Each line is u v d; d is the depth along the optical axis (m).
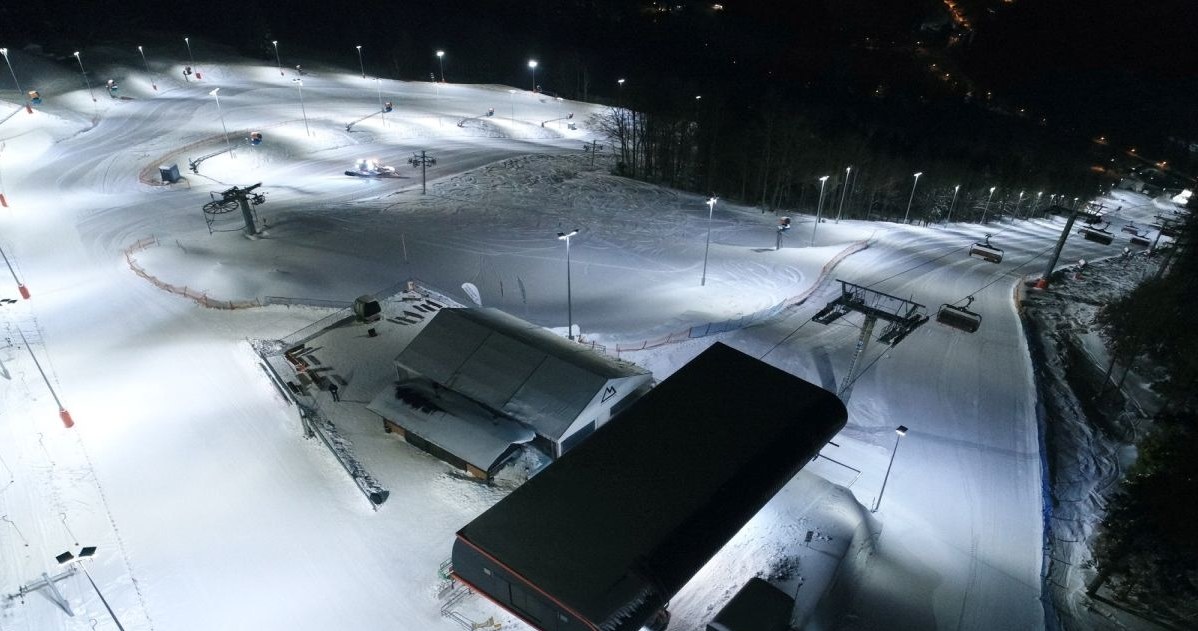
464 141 85.75
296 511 25.05
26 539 23.45
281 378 32.34
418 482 26.52
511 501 22.12
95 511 24.77
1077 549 27.45
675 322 41.78
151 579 22.25
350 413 30.28
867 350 40.06
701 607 22.27
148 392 31.53
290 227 53.66
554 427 26.94
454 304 40.69
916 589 24.25
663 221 62.50
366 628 20.88
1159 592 25.02
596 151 87.25
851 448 31.56
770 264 53.44
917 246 64.25
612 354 36.94
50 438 28.33
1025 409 35.50
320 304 40.75
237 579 22.34
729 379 27.59
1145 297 45.50
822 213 76.69
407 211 59.56
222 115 83.31
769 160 74.19
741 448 24.20
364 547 23.66
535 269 49.00
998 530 27.36
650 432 24.86
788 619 20.61
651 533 20.92
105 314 39.06
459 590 22.11
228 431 29.06
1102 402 39.59
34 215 54.50
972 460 31.36
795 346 39.91
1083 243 78.06
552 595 19.11
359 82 106.44
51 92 83.56
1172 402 38.81
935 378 37.88
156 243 49.56
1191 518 22.89
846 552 24.33
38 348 35.28
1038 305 51.34
